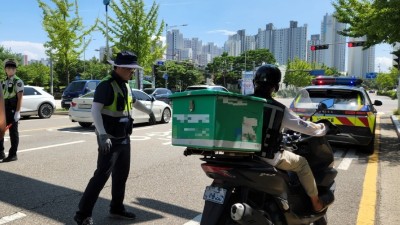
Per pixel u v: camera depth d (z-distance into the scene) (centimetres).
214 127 284
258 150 315
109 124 445
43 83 7556
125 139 461
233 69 10106
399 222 487
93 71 8525
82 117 1359
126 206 532
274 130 332
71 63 2878
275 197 340
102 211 509
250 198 333
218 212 313
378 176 733
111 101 442
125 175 476
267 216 327
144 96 1561
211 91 285
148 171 739
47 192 585
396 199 584
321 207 384
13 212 494
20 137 1154
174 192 602
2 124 268
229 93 290
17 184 625
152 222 475
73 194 577
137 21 2958
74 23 2756
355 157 930
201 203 550
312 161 390
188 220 483
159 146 1037
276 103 334
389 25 1080
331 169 403
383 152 1004
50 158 838
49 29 2705
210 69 10175
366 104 936
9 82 779
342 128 922
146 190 610
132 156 890
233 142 296
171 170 749
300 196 373
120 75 450
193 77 8144
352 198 589
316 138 380
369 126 916
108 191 598
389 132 1443
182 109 305
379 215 514
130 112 467
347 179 709
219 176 319
